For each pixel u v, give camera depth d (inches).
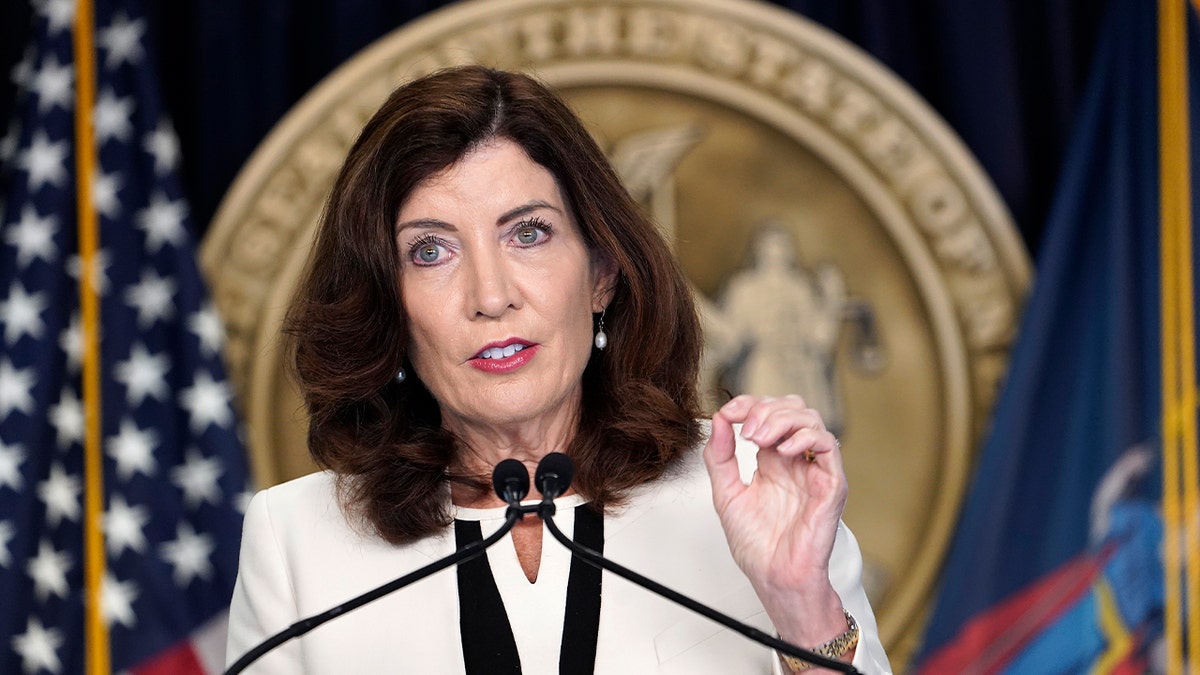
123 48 563.8
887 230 572.7
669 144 572.7
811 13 583.2
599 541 250.8
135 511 543.8
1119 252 574.2
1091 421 570.6
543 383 247.3
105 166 557.6
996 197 568.4
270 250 555.5
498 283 243.9
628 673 239.9
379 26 574.9
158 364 552.4
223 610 544.7
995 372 574.2
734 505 225.5
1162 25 584.4
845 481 220.5
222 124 570.3
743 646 242.4
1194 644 560.4
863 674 202.7
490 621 245.9
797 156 576.4
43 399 539.2
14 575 528.4
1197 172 579.2
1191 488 565.3
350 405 268.5
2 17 562.6
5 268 546.9
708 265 575.2
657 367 264.7
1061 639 564.1
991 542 565.9
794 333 574.9
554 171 252.7
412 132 247.3
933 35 587.2
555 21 565.0
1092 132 581.6
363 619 251.8
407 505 257.0
